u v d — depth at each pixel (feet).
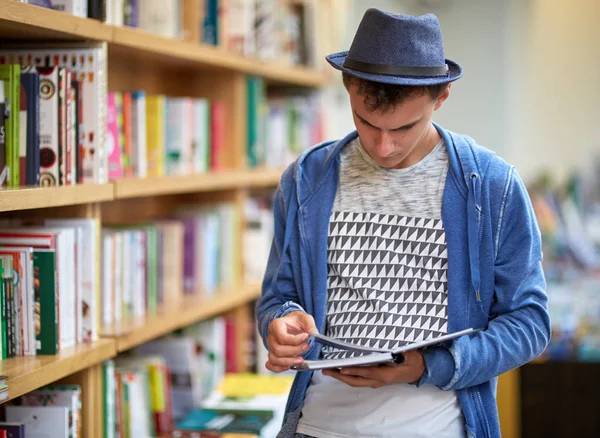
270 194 13.12
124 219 9.77
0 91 6.33
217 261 10.57
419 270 5.55
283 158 12.50
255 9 11.07
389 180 5.66
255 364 11.41
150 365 8.59
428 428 5.51
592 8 19.21
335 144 5.97
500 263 5.55
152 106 8.78
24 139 6.45
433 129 5.71
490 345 5.34
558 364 11.74
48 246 6.45
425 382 5.28
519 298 5.52
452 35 20.21
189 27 9.32
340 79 14.57
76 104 6.93
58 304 6.57
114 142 7.95
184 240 9.89
